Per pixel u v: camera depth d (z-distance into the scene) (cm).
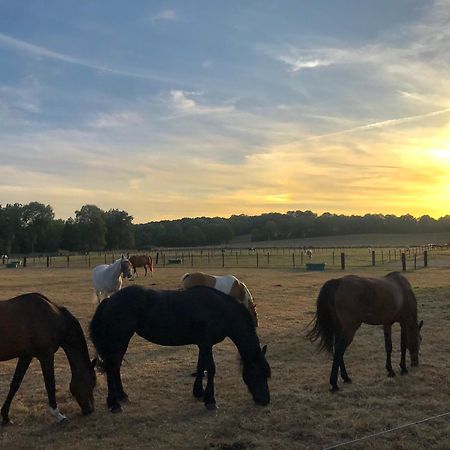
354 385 770
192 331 684
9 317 604
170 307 682
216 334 692
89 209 9181
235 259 5081
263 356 702
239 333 702
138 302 675
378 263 4119
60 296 2077
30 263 5016
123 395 707
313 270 3519
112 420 642
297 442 561
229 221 13475
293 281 2700
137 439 580
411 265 3794
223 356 992
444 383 772
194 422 631
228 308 705
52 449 555
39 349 627
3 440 582
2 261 5594
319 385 774
